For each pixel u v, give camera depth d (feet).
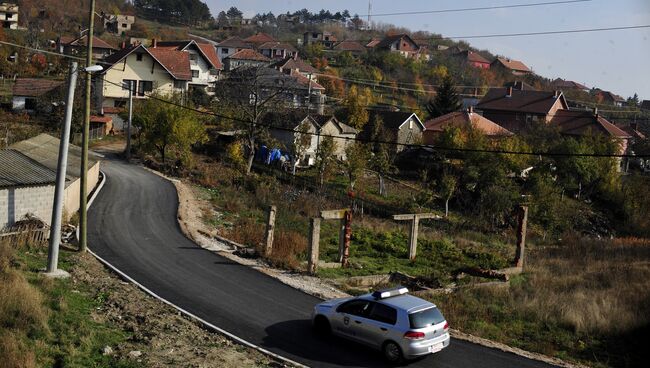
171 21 628.28
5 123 183.73
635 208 182.91
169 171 157.99
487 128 227.61
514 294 81.25
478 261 103.04
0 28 328.90
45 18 441.27
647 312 71.92
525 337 64.69
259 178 157.48
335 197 155.33
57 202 67.82
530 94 282.15
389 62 394.93
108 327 54.08
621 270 97.76
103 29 455.63
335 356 52.47
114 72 220.84
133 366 45.65
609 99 440.86
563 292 82.89
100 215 104.53
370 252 103.76
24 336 49.39
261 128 190.19
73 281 66.28
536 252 121.39
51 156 109.81
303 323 60.90
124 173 148.56
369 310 53.31
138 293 66.44
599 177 191.21
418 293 78.84
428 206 165.89
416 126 224.12
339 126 204.33
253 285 73.26
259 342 55.16
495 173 168.55
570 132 241.55
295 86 227.40
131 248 86.07
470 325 66.08
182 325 57.26
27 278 63.41
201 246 90.58
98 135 200.44
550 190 162.71
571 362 57.11
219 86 214.69
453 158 191.93
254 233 100.53
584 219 174.40
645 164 238.07
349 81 342.64
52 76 284.00
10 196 83.30
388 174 198.70
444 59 447.01
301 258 91.04
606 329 66.49
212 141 198.70
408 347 49.70
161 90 219.61
